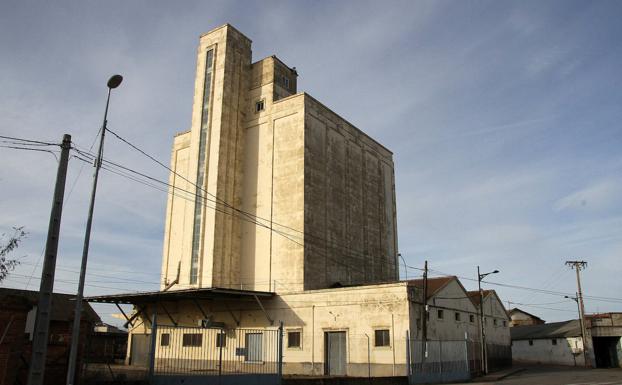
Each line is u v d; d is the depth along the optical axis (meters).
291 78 47.97
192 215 42.38
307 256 38.94
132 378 19.72
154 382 18.55
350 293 32.84
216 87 44.47
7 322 14.98
